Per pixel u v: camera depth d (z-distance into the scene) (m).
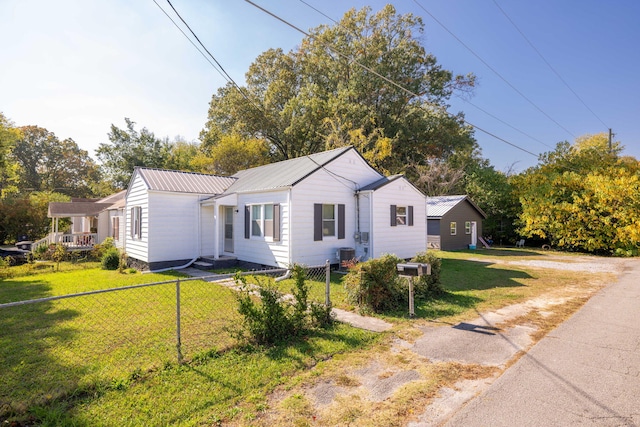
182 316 6.79
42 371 4.37
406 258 15.22
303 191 12.27
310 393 3.84
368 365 4.59
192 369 4.38
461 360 4.78
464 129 34.09
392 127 30.52
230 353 4.87
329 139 26.42
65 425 3.20
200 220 14.62
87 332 5.86
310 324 6.13
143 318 6.66
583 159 26.03
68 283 10.94
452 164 34.56
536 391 3.87
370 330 6.03
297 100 31.09
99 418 3.32
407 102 31.94
